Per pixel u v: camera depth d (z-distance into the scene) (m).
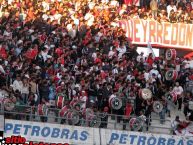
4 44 74.31
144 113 72.81
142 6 91.06
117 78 75.38
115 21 85.44
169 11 89.81
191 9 91.62
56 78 72.62
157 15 88.81
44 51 75.50
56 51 76.25
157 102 73.50
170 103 76.56
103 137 69.88
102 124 70.62
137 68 78.31
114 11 86.88
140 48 86.31
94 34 81.38
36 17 79.75
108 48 79.88
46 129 68.31
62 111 69.00
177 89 77.44
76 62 76.75
